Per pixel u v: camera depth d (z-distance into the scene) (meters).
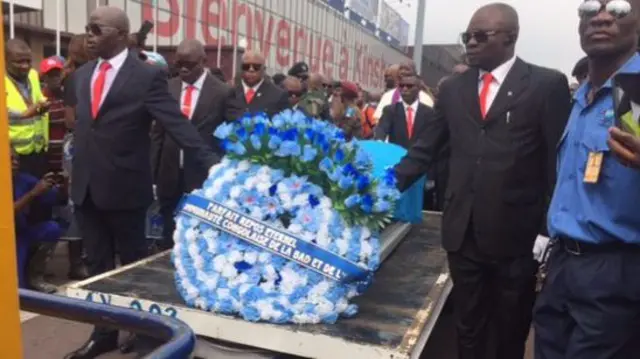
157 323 1.28
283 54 20.53
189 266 2.48
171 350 1.14
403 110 5.34
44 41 8.16
